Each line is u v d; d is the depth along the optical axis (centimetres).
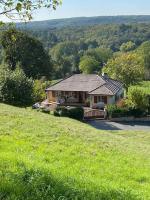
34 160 1620
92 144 2459
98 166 1820
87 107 7862
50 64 12269
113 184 1434
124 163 2030
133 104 6712
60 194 1050
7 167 1312
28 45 11656
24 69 11544
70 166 1709
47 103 7862
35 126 2723
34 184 1092
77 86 8144
